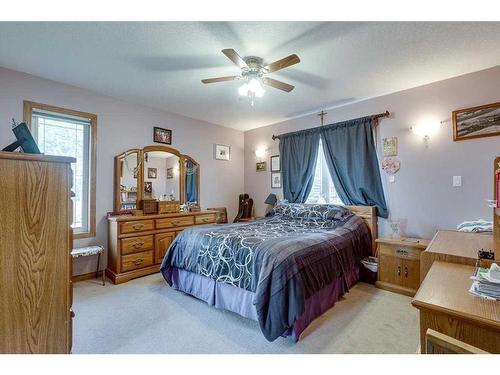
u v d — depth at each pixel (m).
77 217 3.21
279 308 1.80
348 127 3.68
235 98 3.53
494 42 2.16
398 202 3.27
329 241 2.49
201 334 1.97
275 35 2.07
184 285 2.71
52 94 2.95
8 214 1.00
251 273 2.07
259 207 5.03
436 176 2.97
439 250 1.64
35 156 1.06
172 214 3.67
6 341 0.99
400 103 3.25
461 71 2.72
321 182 4.10
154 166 3.93
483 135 2.66
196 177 4.50
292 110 4.05
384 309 2.36
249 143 5.25
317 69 2.66
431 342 0.74
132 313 2.30
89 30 2.00
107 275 3.26
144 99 3.58
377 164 3.43
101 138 3.37
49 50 2.30
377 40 2.14
